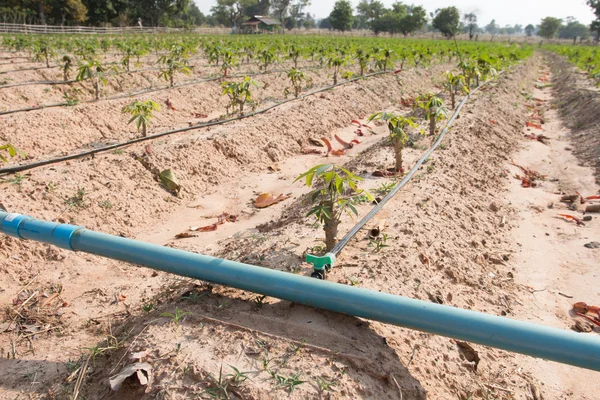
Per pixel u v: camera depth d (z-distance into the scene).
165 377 3.45
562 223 7.80
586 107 15.27
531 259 6.62
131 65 19.44
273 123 11.74
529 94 20.78
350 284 4.51
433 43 42.78
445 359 4.06
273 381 3.37
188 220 7.86
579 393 4.24
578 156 11.44
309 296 3.89
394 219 6.11
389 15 78.06
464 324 3.43
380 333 3.95
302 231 5.90
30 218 4.89
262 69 21.12
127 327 4.48
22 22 46.69
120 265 6.26
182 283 4.95
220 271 4.19
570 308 5.52
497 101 15.29
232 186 9.22
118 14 55.69
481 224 7.19
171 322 4.06
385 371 3.59
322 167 4.56
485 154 10.36
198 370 3.46
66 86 14.67
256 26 76.06
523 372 4.38
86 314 5.12
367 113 15.64
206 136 10.16
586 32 130.50
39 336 4.73
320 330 3.91
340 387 3.35
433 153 9.12
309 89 17.38
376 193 7.07
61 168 7.89
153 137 10.22
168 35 44.22
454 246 6.01
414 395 3.52
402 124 8.05
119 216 7.41
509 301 5.44
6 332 4.79
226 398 3.24
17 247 6.02
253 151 10.53
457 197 7.46
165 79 16.39
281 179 9.69
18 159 10.20
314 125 12.77
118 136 11.00
